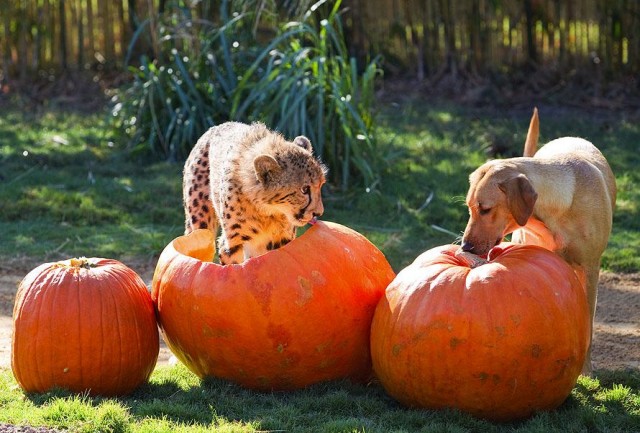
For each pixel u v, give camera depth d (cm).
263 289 591
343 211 1155
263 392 629
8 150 1417
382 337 589
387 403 614
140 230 1105
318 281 598
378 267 638
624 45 1733
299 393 624
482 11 1773
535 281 566
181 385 648
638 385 647
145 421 561
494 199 612
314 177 712
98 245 1045
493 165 629
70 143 1475
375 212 1151
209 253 717
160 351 761
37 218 1149
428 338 564
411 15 1822
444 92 1767
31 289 613
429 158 1347
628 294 888
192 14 1479
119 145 1459
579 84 1733
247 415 581
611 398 615
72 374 605
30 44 1881
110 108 1703
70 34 1895
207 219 784
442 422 570
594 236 649
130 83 1758
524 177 603
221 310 594
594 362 713
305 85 1209
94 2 1888
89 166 1359
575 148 714
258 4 1341
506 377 561
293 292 592
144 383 647
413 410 593
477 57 1795
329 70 1297
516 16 1761
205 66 1377
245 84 1254
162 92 1380
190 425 561
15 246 1040
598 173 660
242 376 621
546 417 578
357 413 589
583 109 1647
